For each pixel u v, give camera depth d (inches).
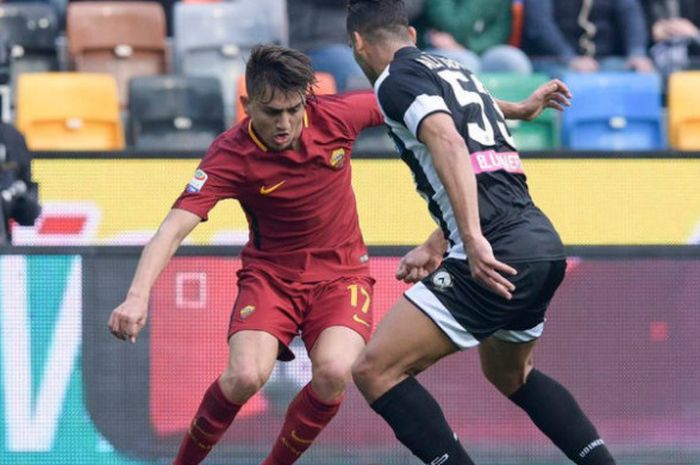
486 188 601.0
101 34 1283.2
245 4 1311.5
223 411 660.1
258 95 634.8
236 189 663.1
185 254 776.9
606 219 935.7
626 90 1189.1
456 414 781.3
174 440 775.7
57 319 771.4
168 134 1167.0
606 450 653.9
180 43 1294.3
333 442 777.6
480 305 597.9
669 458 783.1
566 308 781.9
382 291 782.5
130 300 610.9
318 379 649.0
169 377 776.3
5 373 768.3
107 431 773.3
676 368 785.6
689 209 940.0
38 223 924.0
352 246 689.6
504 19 1295.5
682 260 784.3
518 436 782.5
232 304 778.8
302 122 658.8
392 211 911.0
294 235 677.3
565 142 1182.3
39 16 1267.2
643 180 936.3
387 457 776.3
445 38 1272.1
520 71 1232.8
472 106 608.7
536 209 619.2
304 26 1221.1
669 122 1198.9
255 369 652.1
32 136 1147.9
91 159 927.7
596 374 782.5
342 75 1198.3
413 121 587.8
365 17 622.5
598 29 1296.8
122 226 929.5
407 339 598.2
